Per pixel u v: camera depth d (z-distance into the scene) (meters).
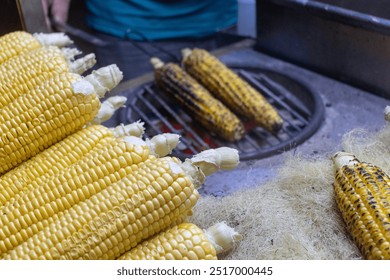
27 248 0.53
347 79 0.91
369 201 0.57
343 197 0.59
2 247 0.54
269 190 0.66
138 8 1.22
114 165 0.56
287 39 0.97
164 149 0.61
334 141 0.78
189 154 0.82
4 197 0.57
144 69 1.09
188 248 0.53
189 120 0.93
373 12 0.82
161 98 0.96
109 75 0.64
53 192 0.55
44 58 0.66
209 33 1.22
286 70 0.96
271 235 0.60
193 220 0.63
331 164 0.68
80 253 0.53
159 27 1.22
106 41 1.24
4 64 0.67
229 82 0.93
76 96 0.60
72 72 0.68
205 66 0.95
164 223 0.55
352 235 0.58
